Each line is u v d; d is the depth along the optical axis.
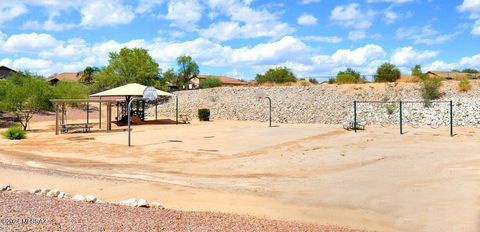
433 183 14.19
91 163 19.55
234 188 14.07
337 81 63.06
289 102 51.84
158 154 22.17
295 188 14.03
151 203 11.05
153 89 34.06
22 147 25.27
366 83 58.06
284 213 11.01
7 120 46.97
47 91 41.59
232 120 46.50
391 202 12.06
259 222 9.38
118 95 40.50
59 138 30.08
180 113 51.97
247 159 20.27
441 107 39.69
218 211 10.88
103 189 13.29
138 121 42.22
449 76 62.97
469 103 39.44
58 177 14.89
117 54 67.00
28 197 10.10
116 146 25.39
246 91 59.34
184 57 98.06
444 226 9.77
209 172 17.17
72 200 10.33
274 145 25.25
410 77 60.31
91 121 47.81
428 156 19.92
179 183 14.83
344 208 11.59
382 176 15.62
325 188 13.96
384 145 24.30
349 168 17.47
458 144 24.33
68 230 7.15
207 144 26.02
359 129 33.12
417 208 11.37
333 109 47.03
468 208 11.12
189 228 8.04
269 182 15.07
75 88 55.03
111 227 7.56
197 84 97.00
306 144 25.41
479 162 17.92
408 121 37.91
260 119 46.28
